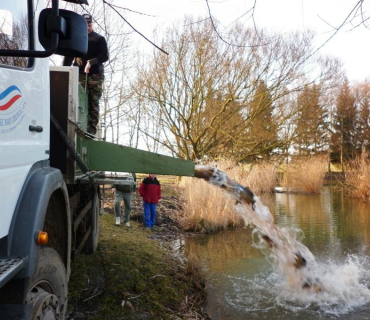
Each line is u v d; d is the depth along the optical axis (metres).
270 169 19.23
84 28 2.14
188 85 18.61
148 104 18.91
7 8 2.20
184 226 10.07
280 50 18.45
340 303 5.36
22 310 2.12
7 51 1.91
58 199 2.91
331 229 10.09
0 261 2.03
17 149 2.21
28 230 2.16
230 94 18.41
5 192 2.05
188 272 6.24
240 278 6.31
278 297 5.52
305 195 17.69
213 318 4.83
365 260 7.26
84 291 4.88
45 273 2.49
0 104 2.01
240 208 5.62
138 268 5.90
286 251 5.86
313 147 25.30
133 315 4.52
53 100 4.22
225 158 17.19
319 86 19.84
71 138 4.21
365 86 33.69
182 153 20.00
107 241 7.25
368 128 32.97
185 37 17.14
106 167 4.46
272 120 20.19
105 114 13.78
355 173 16.73
